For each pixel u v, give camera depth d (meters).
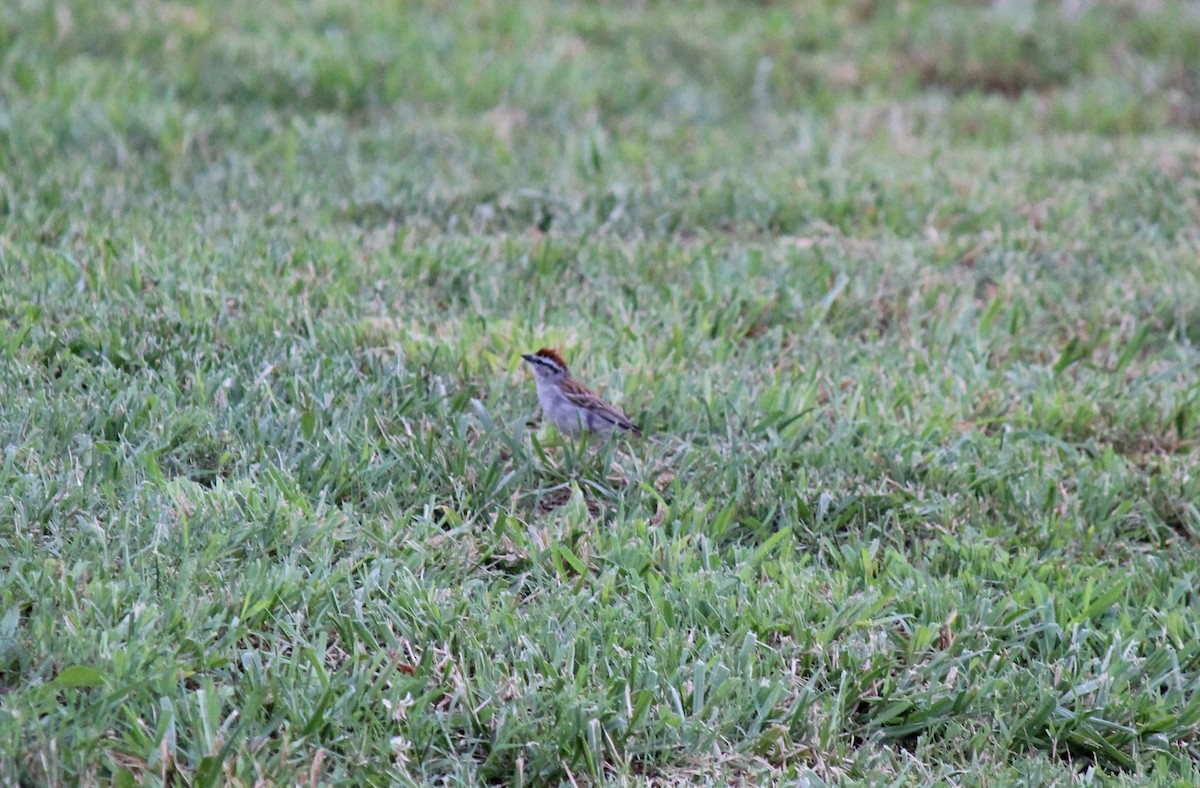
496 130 21.59
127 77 21.88
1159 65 27.94
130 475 10.16
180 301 13.51
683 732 8.38
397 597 9.16
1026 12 30.73
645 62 26.72
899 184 19.73
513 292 14.99
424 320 13.87
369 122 22.20
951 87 27.89
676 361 13.66
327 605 9.04
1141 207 19.42
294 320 13.33
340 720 8.05
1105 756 8.97
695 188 19.28
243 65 23.17
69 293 13.31
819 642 9.29
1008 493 11.72
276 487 10.16
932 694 9.04
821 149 22.16
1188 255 17.39
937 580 10.30
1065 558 11.01
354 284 14.50
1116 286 16.33
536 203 18.09
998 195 19.48
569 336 13.62
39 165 17.84
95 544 9.09
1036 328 15.44
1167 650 9.66
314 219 17.00
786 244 17.42
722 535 10.83
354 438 11.15
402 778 7.71
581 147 21.11
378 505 10.40
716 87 26.02
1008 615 9.87
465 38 26.38
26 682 7.85
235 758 7.58
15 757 7.19
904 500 11.48
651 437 12.33
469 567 9.88
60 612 8.41
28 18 23.73
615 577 9.95
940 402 13.32
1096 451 12.78
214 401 11.59
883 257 16.88
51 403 10.97
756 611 9.52
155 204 17.12
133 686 7.78
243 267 14.63
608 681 8.64
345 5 27.00
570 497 11.16
